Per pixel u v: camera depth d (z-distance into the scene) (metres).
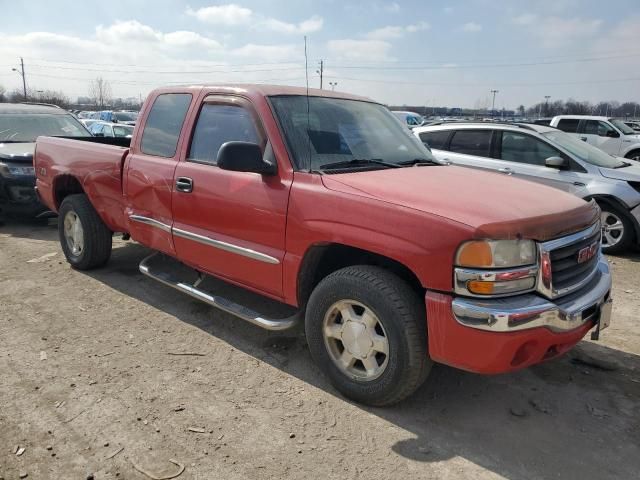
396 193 3.15
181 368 3.80
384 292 3.07
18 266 6.10
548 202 3.27
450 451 2.95
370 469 2.79
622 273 6.57
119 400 3.37
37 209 8.16
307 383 3.64
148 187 4.63
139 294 5.23
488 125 8.45
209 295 4.24
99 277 5.71
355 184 3.31
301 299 3.64
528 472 2.80
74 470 2.72
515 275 2.82
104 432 3.04
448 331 2.85
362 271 3.20
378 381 3.20
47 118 9.75
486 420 3.26
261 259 3.71
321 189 3.36
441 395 3.52
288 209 3.49
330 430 3.11
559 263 3.03
